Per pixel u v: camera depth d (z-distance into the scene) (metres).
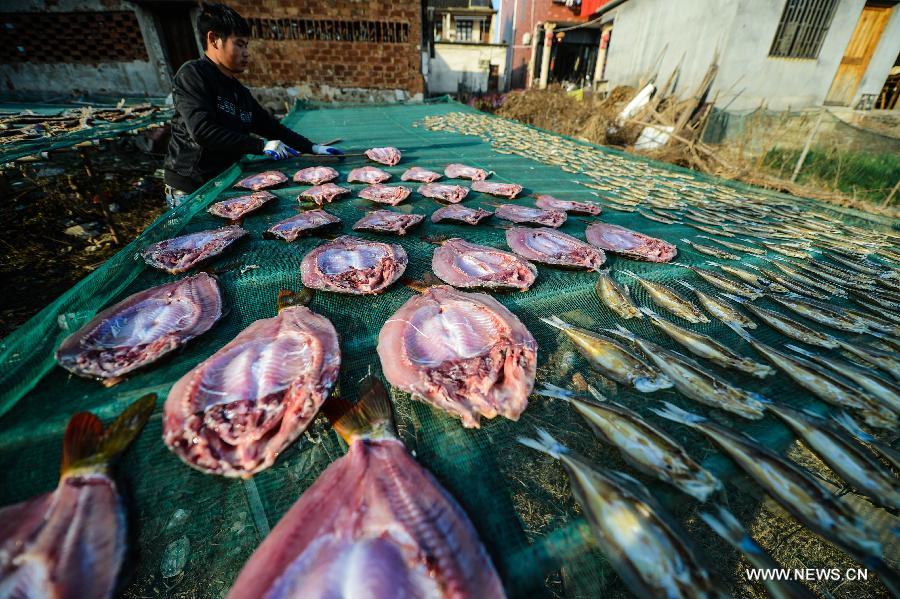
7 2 14.02
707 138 11.72
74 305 2.65
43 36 14.84
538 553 1.60
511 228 4.28
